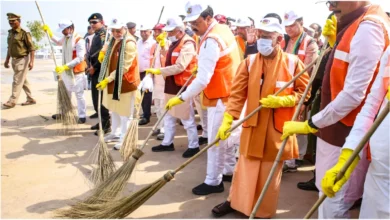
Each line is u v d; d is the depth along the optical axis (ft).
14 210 11.22
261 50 9.57
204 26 11.52
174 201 11.93
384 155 6.27
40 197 12.13
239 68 10.42
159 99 19.39
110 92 16.99
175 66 15.25
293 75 9.84
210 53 11.04
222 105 11.62
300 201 11.89
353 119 7.65
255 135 9.91
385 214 6.38
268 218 10.35
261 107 9.58
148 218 10.78
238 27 18.31
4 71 51.72
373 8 7.23
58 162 15.49
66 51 21.18
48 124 22.16
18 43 26.55
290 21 14.34
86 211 10.57
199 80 11.13
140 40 21.99
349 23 7.59
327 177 6.52
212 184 12.39
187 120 15.96
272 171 8.09
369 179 6.67
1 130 20.75
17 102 29.14
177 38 15.76
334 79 7.68
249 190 10.16
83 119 22.26
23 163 15.38
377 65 7.28
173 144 17.58
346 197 8.21
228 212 11.02
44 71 53.26
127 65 16.22
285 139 8.23
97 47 20.39
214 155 12.09
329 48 12.80
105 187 11.14
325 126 7.73
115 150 17.19
